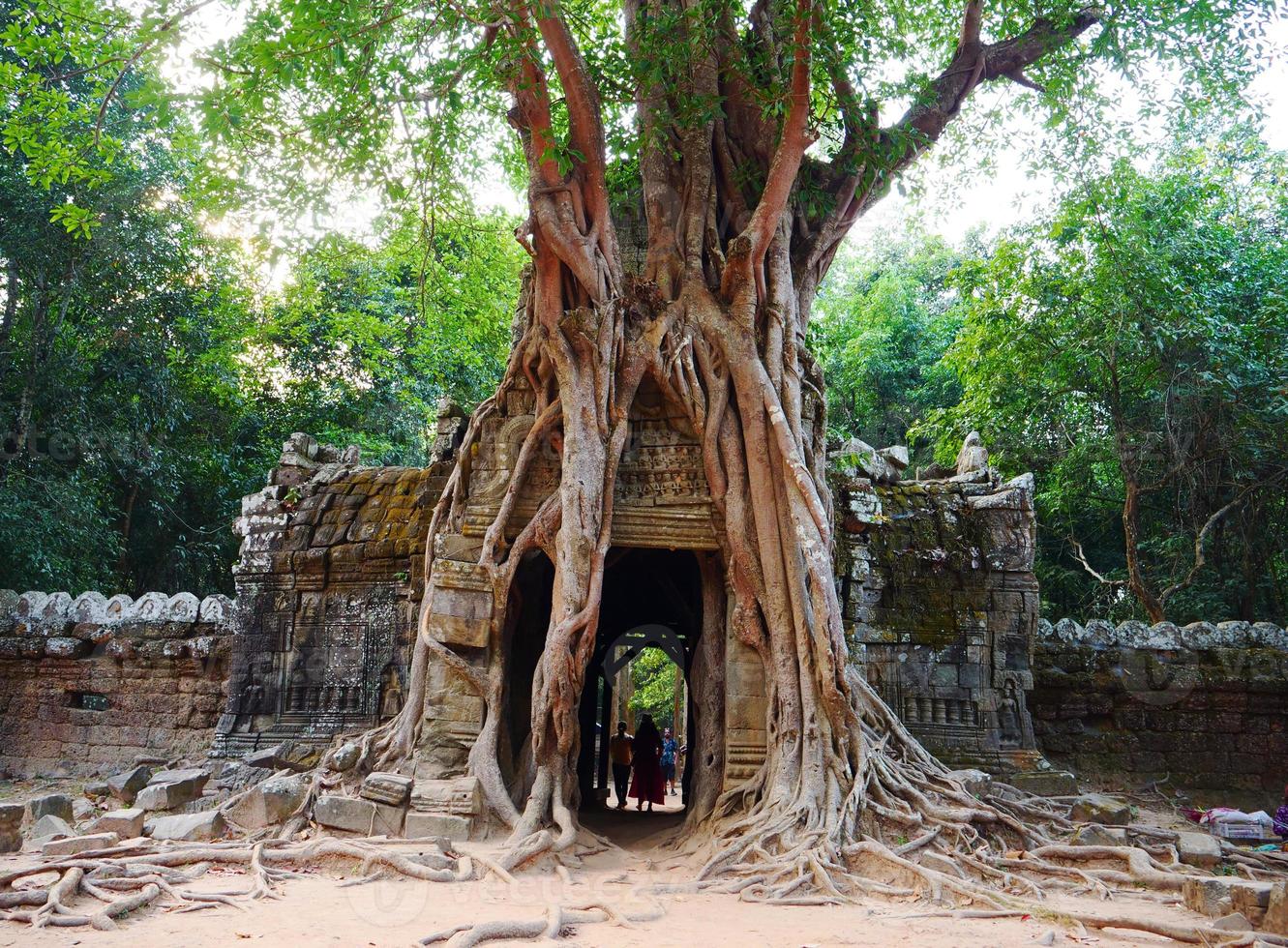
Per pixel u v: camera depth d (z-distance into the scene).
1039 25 13.09
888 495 13.95
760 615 10.38
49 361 17.81
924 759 10.47
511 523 10.84
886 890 7.64
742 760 10.12
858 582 12.73
